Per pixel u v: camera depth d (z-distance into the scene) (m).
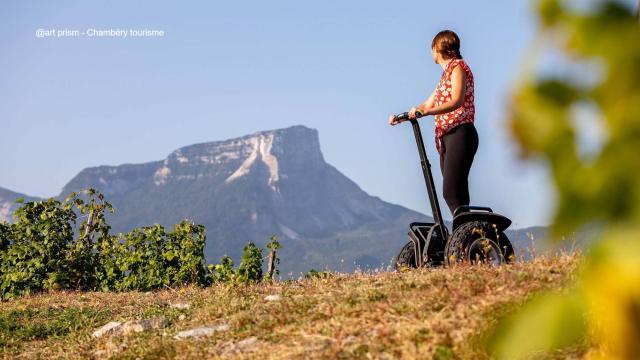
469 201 7.76
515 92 0.73
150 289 15.73
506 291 5.68
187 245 15.73
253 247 14.75
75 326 10.16
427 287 6.89
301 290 8.89
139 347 7.80
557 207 0.73
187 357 6.87
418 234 7.98
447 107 7.55
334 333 6.11
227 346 6.96
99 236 16.41
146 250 15.95
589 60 0.72
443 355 4.73
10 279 15.40
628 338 0.72
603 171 0.71
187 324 8.59
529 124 0.72
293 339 6.41
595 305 0.75
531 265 6.40
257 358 6.13
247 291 9.66
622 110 0.71
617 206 0.71
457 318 5.45
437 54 7.84
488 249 7.10
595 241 0.72
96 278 16.03
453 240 7.31
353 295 7.38
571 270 5.02
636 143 0.70
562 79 0.72
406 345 5.17
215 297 9.91
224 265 15.66
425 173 7.85
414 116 7.67
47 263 15.68
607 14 0.71
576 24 0.71
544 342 0.83
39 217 16.39
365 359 5.34
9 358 8.85
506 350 0.86
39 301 12.80
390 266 8.74
